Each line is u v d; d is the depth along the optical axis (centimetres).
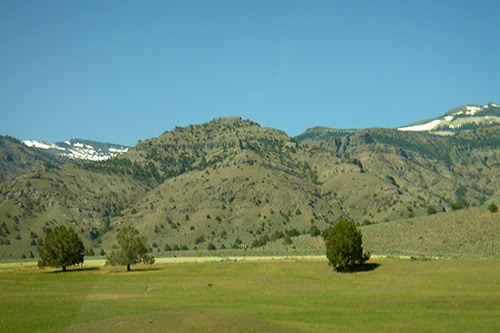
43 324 5622
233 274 12219
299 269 12494
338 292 9412
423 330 5709
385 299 8338
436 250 17150
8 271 13350
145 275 12219
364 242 19775
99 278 11688
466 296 8412
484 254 15850
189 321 5547
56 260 13150
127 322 5484
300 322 6222
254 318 6162
